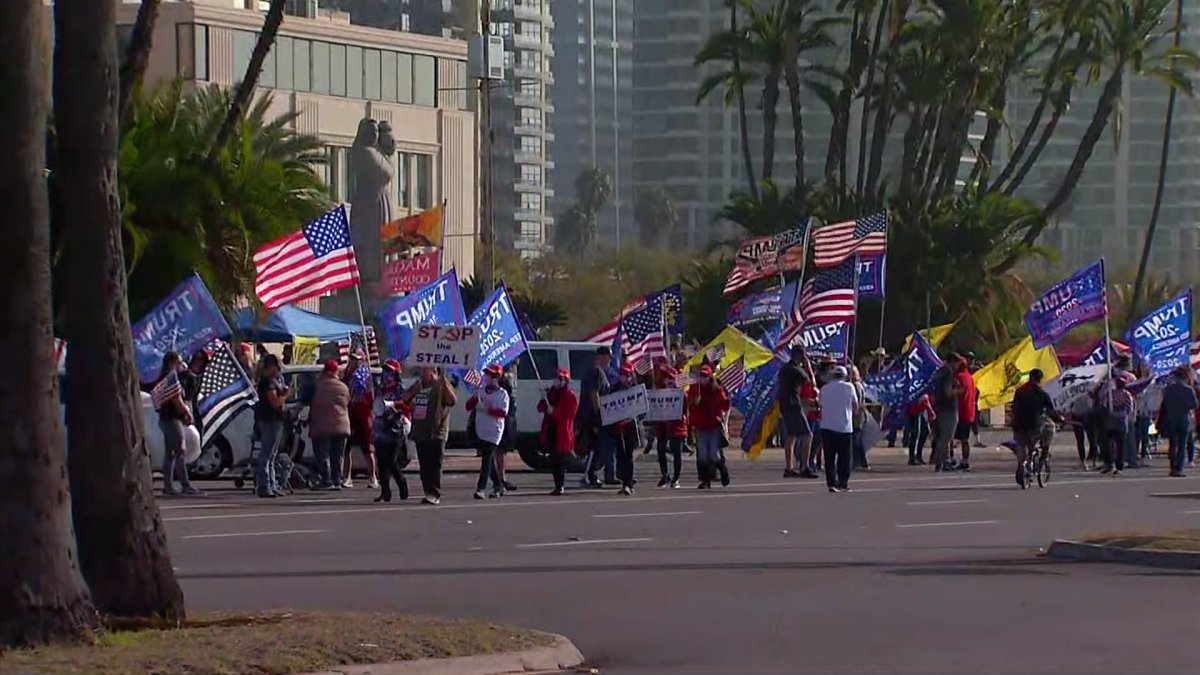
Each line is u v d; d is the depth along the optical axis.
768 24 85.94
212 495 37.19
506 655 16.70
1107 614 20.38
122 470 17.56
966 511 33.94
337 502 35.38
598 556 26.17
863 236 52.69
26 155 15.91
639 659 17.47
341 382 38.66
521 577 23.73
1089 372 50.00
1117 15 85.69
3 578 15.88
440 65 122.31
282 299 41.59
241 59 108.25
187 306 38.16
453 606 21.02
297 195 58.09
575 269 151.75
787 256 53.50
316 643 16.34
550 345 45.81
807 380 43.59
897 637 18.72
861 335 79.62
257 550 26.84
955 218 79.81
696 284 84.81
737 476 44.66
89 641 16.09
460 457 53.06
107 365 17.56
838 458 39.03
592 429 39.16
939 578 23.69
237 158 54.41
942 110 84.31
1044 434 40.47
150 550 17.67
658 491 38.88
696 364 46.91
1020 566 25.06
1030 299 83.44
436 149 121.31
